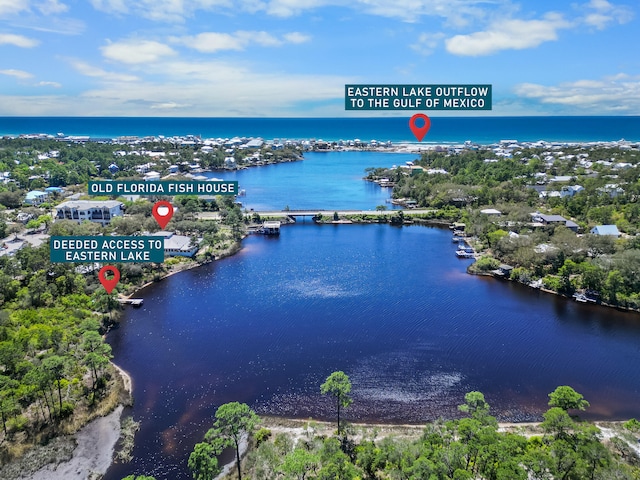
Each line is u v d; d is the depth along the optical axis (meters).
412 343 91.94
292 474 49.78
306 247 160.88
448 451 51.28
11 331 81.50
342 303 111.38
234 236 168.00
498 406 72.56
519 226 160.00
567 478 50.56
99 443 64.31
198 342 92.44
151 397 74.94
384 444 59.66
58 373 68.44
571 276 120.38
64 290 104.75
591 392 76.00
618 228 152.50
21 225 155.38
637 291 107.88
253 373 81.94
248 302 112.06
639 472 53.19
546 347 90.12
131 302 110.06
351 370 82.75
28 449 61.91
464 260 145.12
